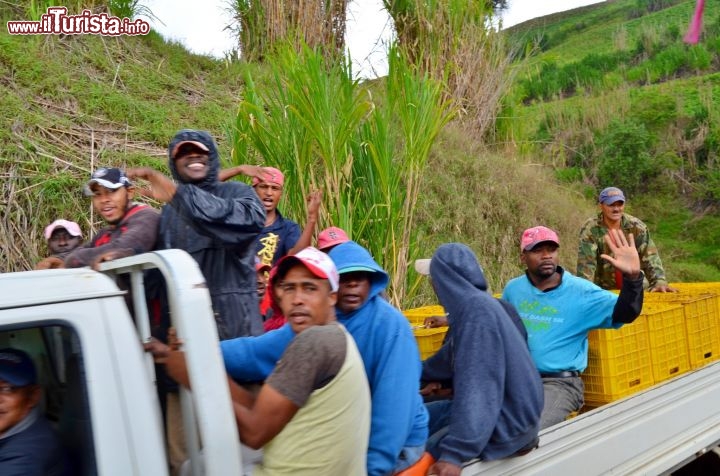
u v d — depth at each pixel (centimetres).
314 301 232
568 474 316
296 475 207
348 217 543
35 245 589
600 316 365
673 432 388
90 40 859
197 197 261
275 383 206
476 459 280
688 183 1545
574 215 1056
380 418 252
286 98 559
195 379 184
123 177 300
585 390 390
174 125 780
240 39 1021
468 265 304
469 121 1077
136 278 208
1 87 705
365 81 689
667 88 1786
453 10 1024
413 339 268
